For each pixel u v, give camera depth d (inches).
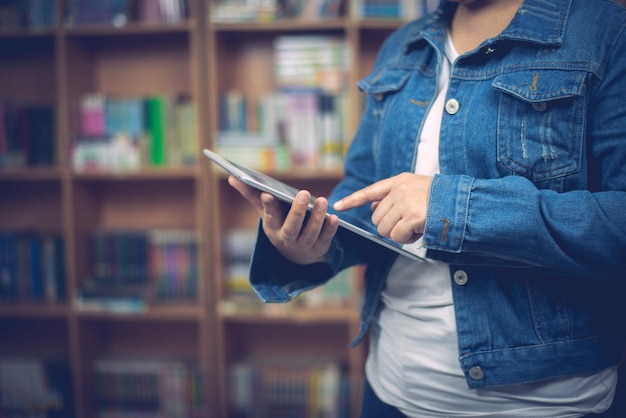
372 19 90.7
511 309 32.0
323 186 107.4
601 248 28.1
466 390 33.4
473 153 32.2
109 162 94.8
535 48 31.2
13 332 110.7
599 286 31.8
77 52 99.4
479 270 32.6
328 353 109.3
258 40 105.0
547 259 28.8
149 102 95.3
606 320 31.9
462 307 32.9
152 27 92.7
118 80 106.9
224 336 97.7
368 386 40.6
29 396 100.3
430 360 34.4
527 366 31.7
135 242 97.7
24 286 99.3
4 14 94.9
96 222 106.2
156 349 110.7
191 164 95.6
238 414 98.8
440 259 32.5
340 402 96.3
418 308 34.9
